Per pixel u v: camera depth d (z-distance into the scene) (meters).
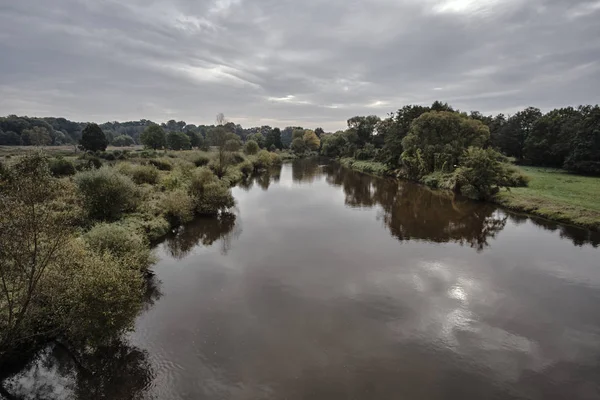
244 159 59.84
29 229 8.23
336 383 8.85
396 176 54.25
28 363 9.16
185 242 20.11
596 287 14.58
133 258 12.60
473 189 35.34
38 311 9.24
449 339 10.88
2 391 8.32
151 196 25.48
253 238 21.14
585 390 8.77
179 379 8.88
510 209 29.62
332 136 104.38
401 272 16.08
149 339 10.56
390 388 8.72
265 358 9.80
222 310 12.43
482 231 23.14
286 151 111.00
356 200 34.78
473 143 47.25
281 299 13.37
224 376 9.02
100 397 8.23
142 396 8.28
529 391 8.72
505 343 10.72
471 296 13.76
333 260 17.59
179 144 85.25
